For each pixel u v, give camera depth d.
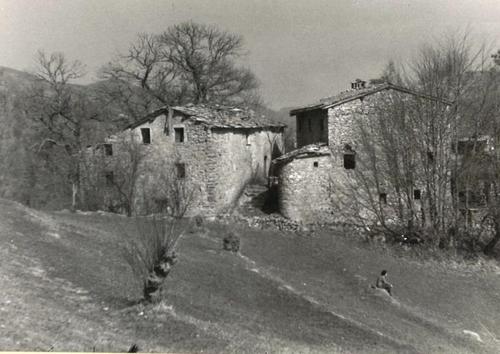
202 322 14.44
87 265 17.59
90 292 15.20
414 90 33.12
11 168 38.28
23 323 11.25
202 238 27.38
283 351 13.28
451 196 33.22
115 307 14.34
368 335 16.91
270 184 38.88
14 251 17.19
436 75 32.31
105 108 47.16
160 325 13.38
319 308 18.88
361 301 22.05
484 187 32.66
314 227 33.25
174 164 36.16
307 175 34.06
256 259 25.34
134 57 51.81
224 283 19.38
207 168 35.16
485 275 29.38
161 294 14.64
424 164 32.34
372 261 28.53
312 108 36.44
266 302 18.58
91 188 37.25
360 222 33.81
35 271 15.85
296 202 33.81
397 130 32.78
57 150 41.47
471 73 32.47
